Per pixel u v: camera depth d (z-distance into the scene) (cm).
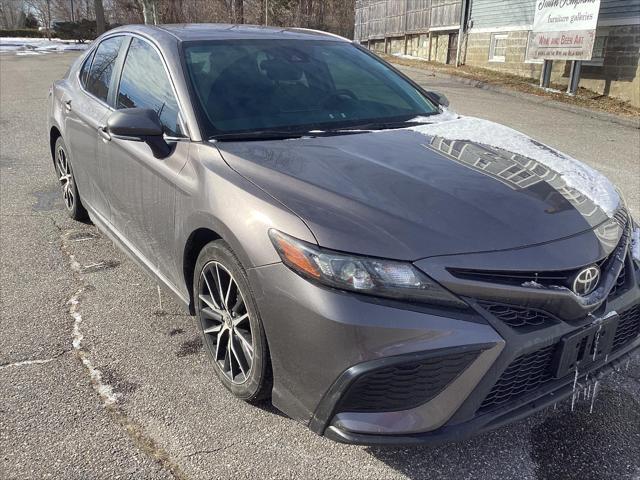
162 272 321
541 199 246
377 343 202
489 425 214
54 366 299
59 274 405
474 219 224
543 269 213
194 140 287
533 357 219
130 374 294
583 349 228
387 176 252
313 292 209
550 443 252
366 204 228
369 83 372
